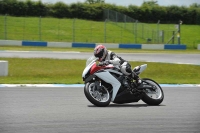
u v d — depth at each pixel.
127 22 148.62
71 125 19.91
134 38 134.25
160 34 127.94
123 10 175.88
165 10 180.00
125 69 26.48
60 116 22.36
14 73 51.31
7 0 156.50
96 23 146.75
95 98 25.84
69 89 36.28
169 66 62.59
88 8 165.25
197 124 20.88
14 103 27.03
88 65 26.33
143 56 82.06
